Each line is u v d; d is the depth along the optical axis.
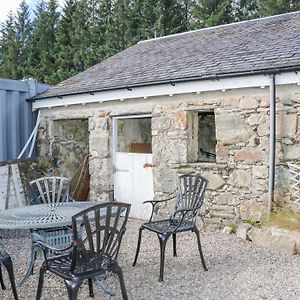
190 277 4.18
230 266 4.50
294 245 4.86
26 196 7.41
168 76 6.44
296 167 5.42
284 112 5.54
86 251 3.15
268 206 5.62
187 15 23.69
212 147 8.57
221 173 6.12
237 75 5.60
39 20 27.61
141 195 7.25
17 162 7.36
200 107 6.25
